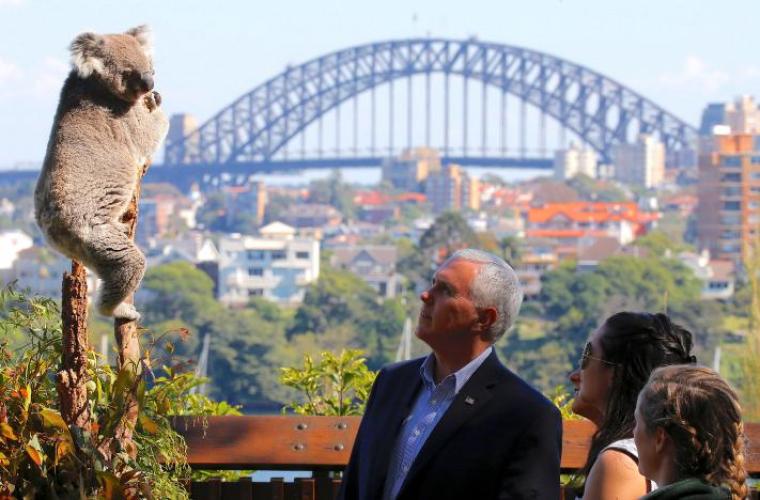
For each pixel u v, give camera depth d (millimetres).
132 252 8445
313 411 10281
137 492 6938
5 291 7309
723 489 5500
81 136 8492
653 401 5707
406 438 6973
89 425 7000
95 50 8562
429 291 7027
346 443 7969
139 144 8773
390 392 7258
